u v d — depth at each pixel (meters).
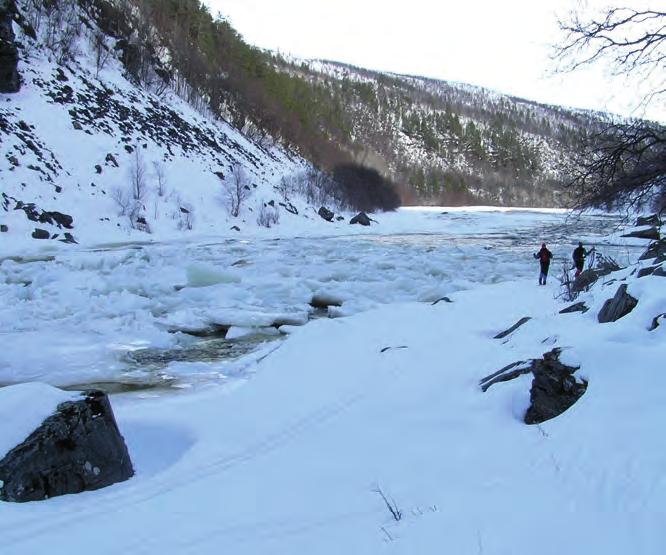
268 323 16.75
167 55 73.06
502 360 8.09
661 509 3.71
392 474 5.60
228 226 49.00
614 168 9.62
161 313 18.38
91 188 42.88
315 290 22.62
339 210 67.50
